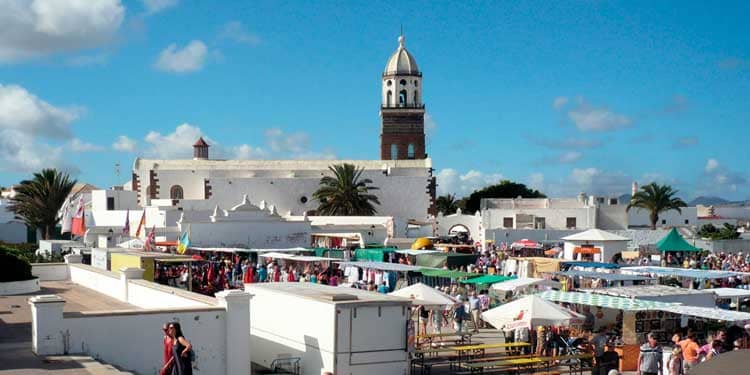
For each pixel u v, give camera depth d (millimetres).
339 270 45000
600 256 50969
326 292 21938
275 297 22422
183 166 93188
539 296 26547
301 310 21047
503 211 86812
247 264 43906
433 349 24281
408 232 77812
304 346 20812
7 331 21266
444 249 56688
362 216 80688
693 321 27125
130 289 26984
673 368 19562
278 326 22203
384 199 90750
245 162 95438
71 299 28453
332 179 86625
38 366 16312
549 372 23312
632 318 25734
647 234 74438
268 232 62469
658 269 39125
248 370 19406
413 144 105688
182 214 63500
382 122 106188
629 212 96562
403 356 20375
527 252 65125
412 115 105688
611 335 27531
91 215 76375
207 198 85812
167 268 41969
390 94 106625
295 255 47031
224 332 19250
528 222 86812
